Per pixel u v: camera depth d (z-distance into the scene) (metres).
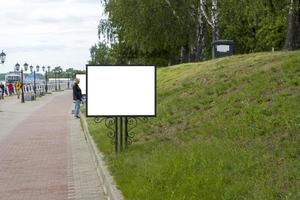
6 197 9.02
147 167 8.95
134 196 7.61
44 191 9.41
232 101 11.75
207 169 7.96
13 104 40.97
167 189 7.56
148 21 37.44
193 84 15.96
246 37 42.12
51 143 16.30
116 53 51.09
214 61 19.36
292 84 11.05
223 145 9.09
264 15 23.62
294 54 14.55
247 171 7.52
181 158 8.80
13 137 18.00
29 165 12.20
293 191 6.36
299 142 7.89
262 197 6.46
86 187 9.66
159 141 11.33
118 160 10.25
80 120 24.59
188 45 40.00
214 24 33.47
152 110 11.09
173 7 37.16
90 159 12.95
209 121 11.28
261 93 11.39
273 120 9.30
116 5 38.53
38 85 71.69
